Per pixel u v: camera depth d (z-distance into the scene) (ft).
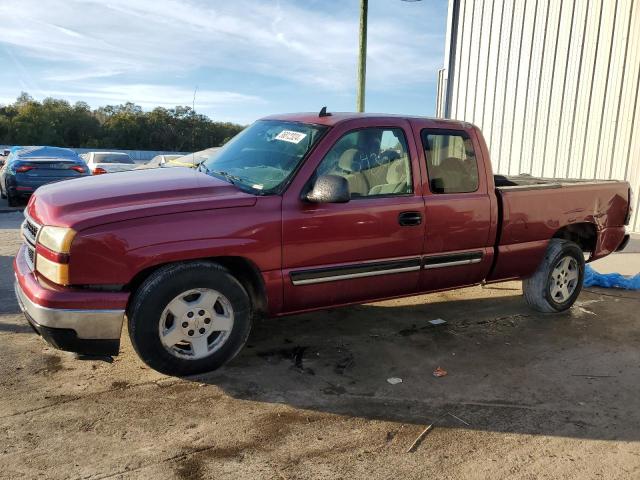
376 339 15.76
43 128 232.94
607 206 19.12
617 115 32.65
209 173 14.79
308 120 14.82
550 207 17.34
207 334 12.56
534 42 37.32
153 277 11.73
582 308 19.51
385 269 14.33
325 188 12.49
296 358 14.21
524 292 18.72
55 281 11.16
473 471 9.70
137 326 11.62
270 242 12.66
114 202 11.93
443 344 15.60
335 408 11.71
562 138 35.91
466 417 11.55
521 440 10.76
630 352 15.52
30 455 9.62
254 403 11.78
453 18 43.57
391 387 12.79
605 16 32.94
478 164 15.87
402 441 10.55
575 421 11.57
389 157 14.44
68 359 13.52
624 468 9.96
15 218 37.09
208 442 10.25
